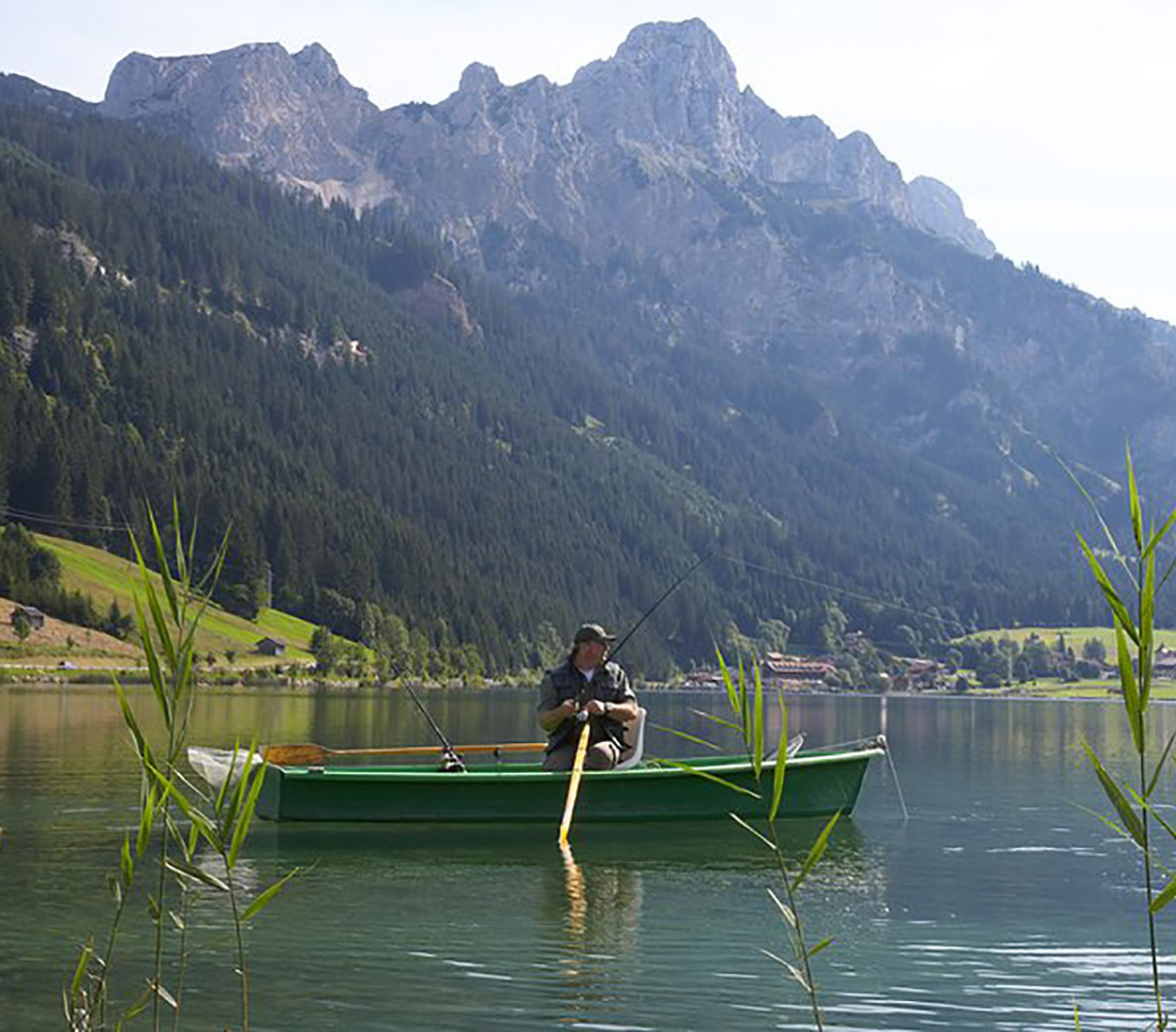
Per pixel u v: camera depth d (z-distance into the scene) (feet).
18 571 427.33
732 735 135.23
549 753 52.31
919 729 180.45
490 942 30.19
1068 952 30.07
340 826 49.60
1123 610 15.15
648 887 38.27
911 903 36.19
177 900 34.45
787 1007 24.81
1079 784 76.18
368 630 503.61
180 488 519.19
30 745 90.84
